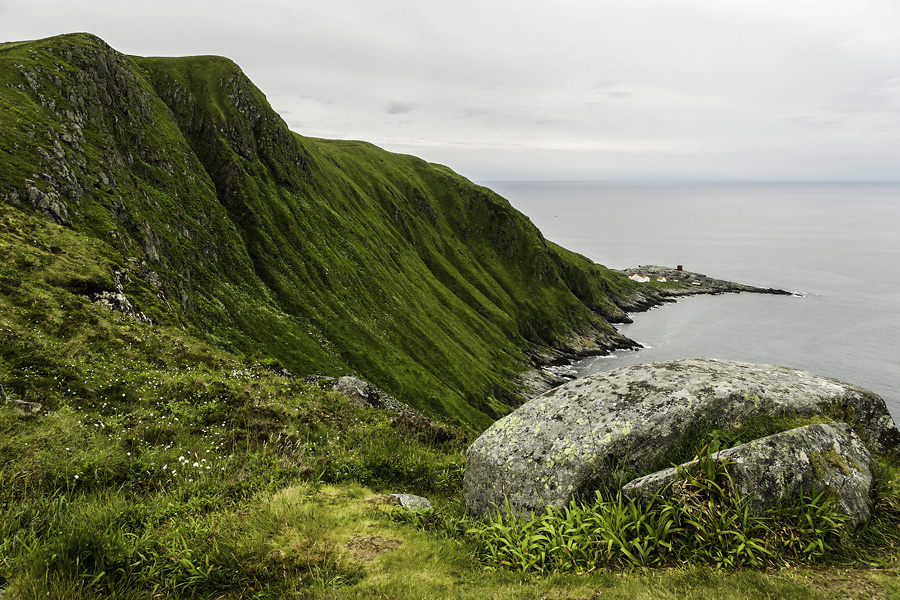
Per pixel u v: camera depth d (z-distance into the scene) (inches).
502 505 327.3
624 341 6323.8
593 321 6879.9
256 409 613.9
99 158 2632.9
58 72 2815.0
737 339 5871.1
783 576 226.8
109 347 756.0
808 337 5738.2
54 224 1524.4
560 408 354.6
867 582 218.4
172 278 2564.0
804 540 248.1
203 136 4291.3
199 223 3326.8
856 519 258.5
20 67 2610.7
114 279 1239.5
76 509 296.7
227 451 463.5
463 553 284.8
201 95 4500.5
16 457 348.8
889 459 326.6
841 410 331.9
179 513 309.4
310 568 257.1
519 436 348.2
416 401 3390.7
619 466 305.6
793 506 260.2
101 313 916.6
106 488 343.6
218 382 721.0
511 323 6254.9
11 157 1973.4
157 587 238.5
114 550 251.8
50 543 249.3
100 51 3228.3
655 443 309.7
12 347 576.7
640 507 274.5
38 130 2274.9
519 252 7682.1
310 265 4099.4
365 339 3782.0
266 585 244.1
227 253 3427.7
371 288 4628.4
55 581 222.4
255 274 3580.2
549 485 311.9
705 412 318.0
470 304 6417.3
